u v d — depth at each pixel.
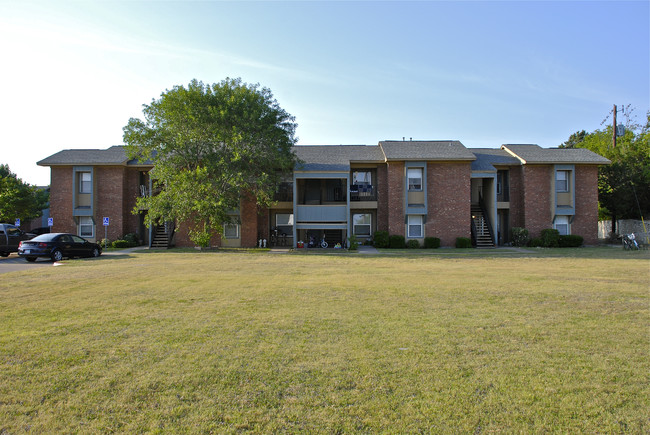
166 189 24.64
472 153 29.77
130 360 5.09
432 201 28.11
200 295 9.33
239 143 23.77
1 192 36.22
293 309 7.84
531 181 29.03
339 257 20.69
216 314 7.45
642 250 23.34
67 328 6.52
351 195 29.70
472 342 5.73
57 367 4.87
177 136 23.81
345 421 3.68
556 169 28.69
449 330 6.32
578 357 5.11
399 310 7.71
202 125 23.94
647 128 40.56
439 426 3.58
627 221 33.16
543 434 3.45
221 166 24.22
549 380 4.44
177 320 7.02
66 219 28.75
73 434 3.49
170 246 27.69
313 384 4.40
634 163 31.95
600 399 4.02
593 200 29.12
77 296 9.23
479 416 3.73
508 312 7.49
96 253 21.64
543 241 27.95
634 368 4.75
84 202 28.77
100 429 3.57
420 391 4.22
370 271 14.20
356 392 4.21
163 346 5.62
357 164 29.23
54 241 19.58
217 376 4.61
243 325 6.68
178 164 25.25
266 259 19.33
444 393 4.17
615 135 35.44
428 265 16.52
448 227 28.06
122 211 28.75
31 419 3.73
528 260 18.62
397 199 28.19
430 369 4.77
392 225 28.19
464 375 4.60
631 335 6.00
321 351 5.39
